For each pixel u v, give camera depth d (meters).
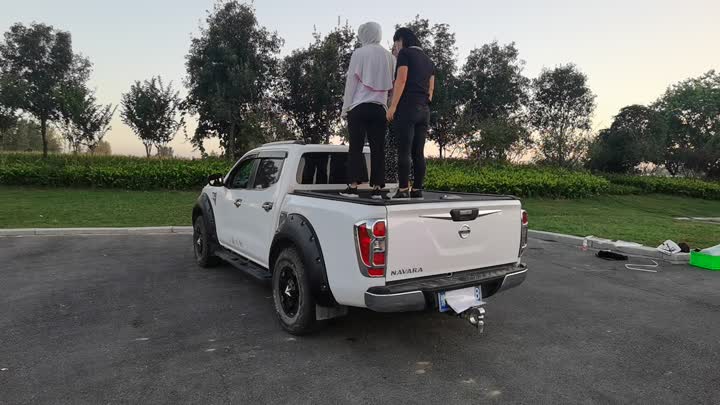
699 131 42.19
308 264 3.62
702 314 4.79
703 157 35.19
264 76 25.27
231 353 3.60
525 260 7.55
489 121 25.25
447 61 26.55
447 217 3.46
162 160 21.16
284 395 2.96
